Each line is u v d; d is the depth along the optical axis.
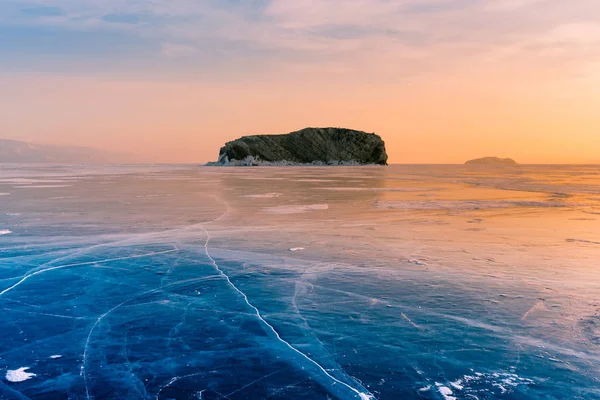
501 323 5.61
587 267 8.32
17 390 4.11
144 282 7.54
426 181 39.59
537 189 28.78
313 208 17.66
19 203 19.20
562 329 5.42
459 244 10.54
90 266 8.56
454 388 4.09
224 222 13.91
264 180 40.41
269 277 7.80
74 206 18.16
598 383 4.17
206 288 7.20
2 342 5.18
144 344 5.11
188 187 30.22
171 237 11.45
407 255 9.42
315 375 4.36
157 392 4.08
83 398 3.98
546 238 11.27
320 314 6.00
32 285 7.38
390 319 5.79
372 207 17.95
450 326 5.53
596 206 18.23
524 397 3.93
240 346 5.03
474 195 23.72
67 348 5.01
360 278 7.71
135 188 28.94
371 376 4.34
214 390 4.11
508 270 8.15
